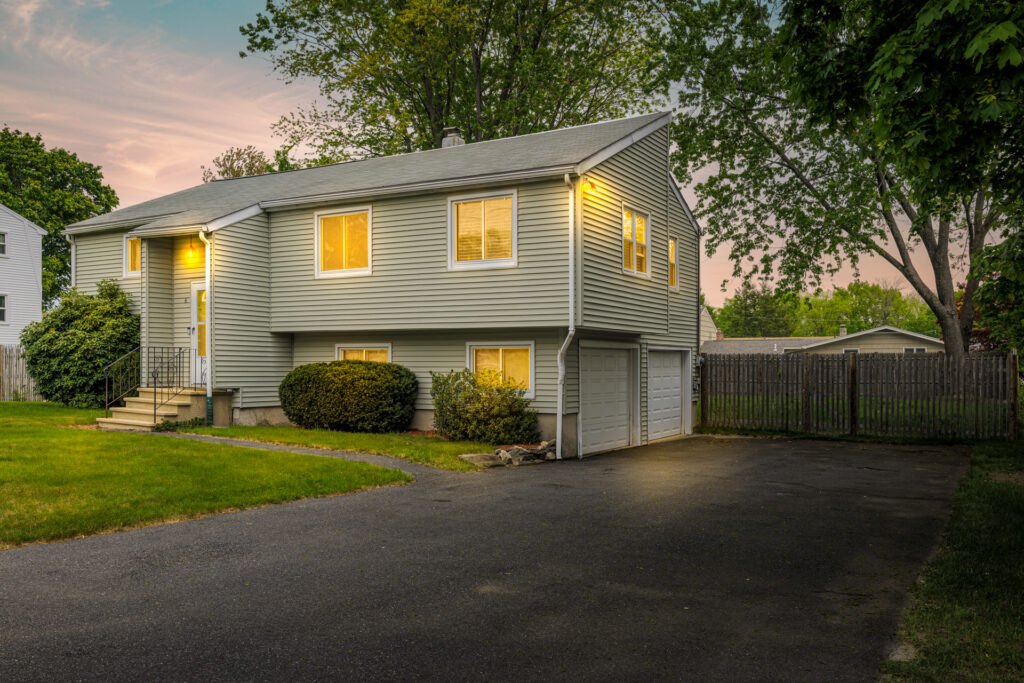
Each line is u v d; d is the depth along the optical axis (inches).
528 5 1075.9
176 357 687.1
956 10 212.7
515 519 312.5
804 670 154.6
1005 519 306.8
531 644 169.9
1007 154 294.2
